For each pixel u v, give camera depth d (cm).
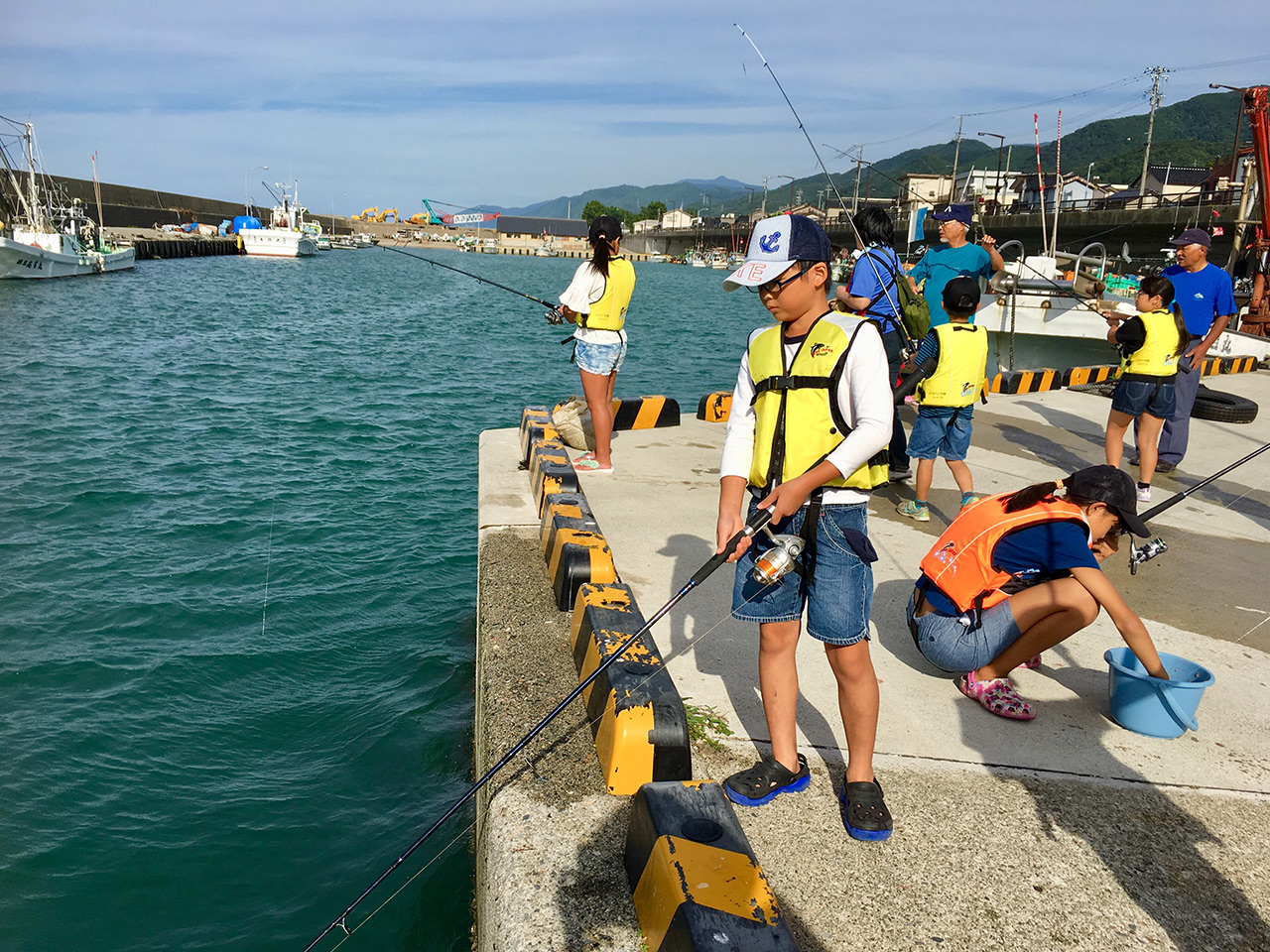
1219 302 657
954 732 311
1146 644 301
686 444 683
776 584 250
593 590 340
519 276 7569
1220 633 406
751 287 240
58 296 3609
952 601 327
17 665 552
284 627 622
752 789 258
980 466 677
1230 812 272
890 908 225
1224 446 776
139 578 699
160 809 416
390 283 5669
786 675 262
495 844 246
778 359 247
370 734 483
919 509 543
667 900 197
